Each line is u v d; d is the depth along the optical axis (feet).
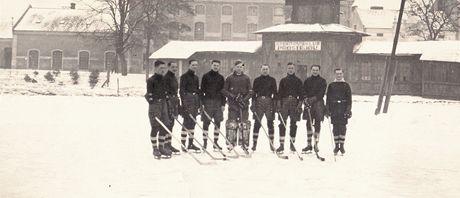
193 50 175.11
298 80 43.62
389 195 26.86
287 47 165.17
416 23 246.27
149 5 196.75
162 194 25.63
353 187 28.78
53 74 178.60
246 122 43.09
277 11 266.16
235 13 265.54
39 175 30.60
